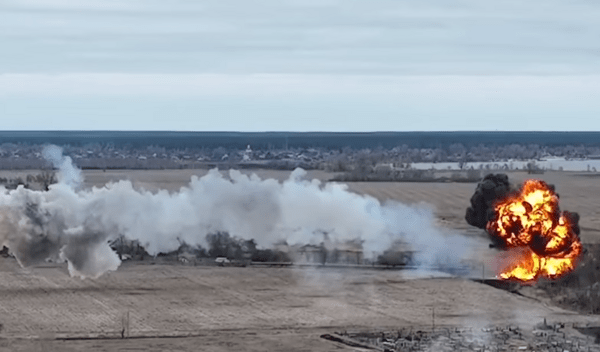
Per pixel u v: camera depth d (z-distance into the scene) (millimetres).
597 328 150000
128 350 136000
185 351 135625
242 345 138875
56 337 143000
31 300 163625
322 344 140000
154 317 154625
